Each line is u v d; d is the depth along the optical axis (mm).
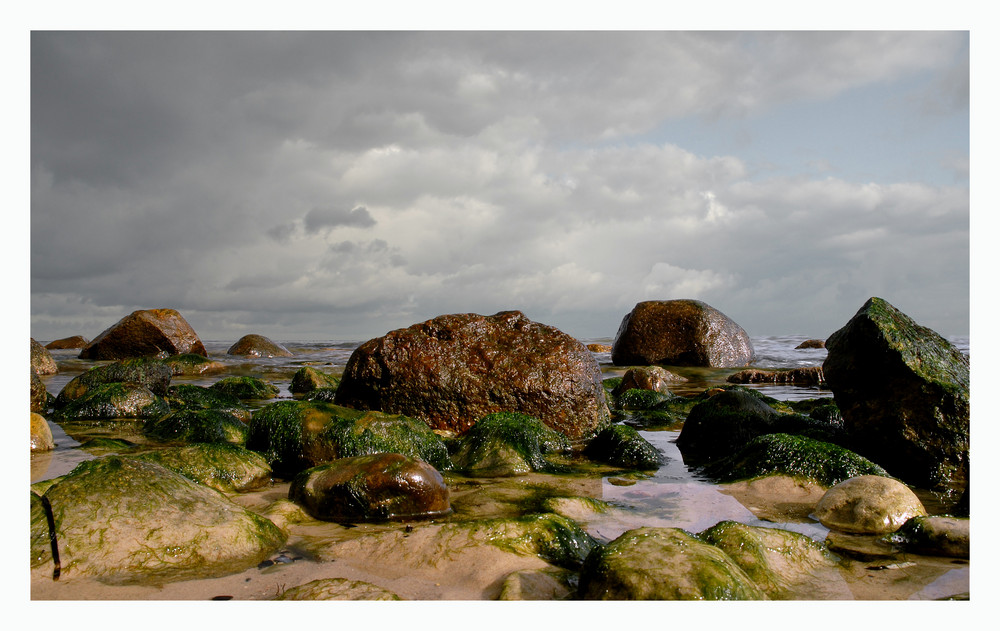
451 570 3762
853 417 6762
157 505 4109
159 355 21750
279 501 5090
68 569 3613
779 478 5898
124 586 3521
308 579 3680
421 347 8586
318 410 7023
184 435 7918
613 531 4723
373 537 4215
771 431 7820
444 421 8422
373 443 6688
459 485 6117
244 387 13258
